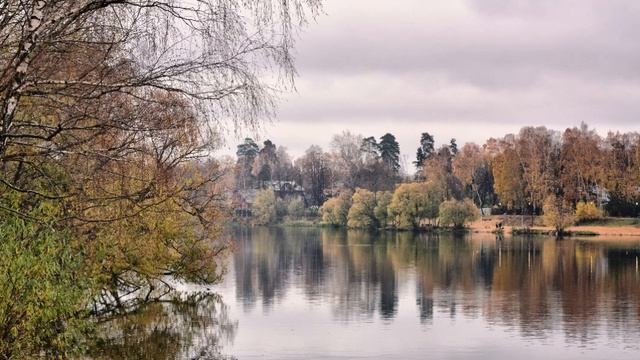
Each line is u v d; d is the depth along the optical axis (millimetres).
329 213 139625
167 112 10727
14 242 11195
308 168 166125
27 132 11297
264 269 61781
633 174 125625
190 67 10094
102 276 25047
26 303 11477
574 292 48719
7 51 10492
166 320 32188
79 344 13195
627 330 35062
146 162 14305
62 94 9742
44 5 9078
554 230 115938
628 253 79938
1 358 11703
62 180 11914
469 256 75562
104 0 9516
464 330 34781
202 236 34125
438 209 124000
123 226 20672
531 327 35719
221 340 29312
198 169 25641
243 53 10211
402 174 176500
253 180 177375
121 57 10688
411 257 74000
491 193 144625
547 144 132875
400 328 35000
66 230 12148
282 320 35781
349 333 33188
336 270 61312
